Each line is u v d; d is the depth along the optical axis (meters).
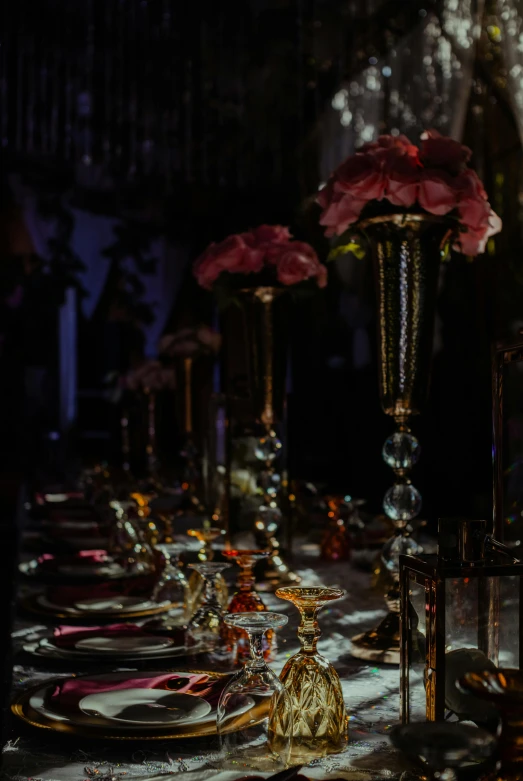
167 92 5.96
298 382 5.43
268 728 0.83
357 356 5.42
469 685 0.67
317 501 2.85
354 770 0.83
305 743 0.86
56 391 6.46
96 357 6.53
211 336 3.44
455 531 0.83
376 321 1.54
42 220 6.46
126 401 6.02
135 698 0.96
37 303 6.45
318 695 0.87
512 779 0.69
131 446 4.67
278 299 2.11
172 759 0.86
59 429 6.42
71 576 1.99
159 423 4.49
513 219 4.20
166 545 1.59
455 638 0.81
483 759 0.61
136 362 6.54
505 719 0.68
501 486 0.98
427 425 4.55
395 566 1.45
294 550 2.56
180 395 3.43
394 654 1.26
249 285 2.08
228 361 3.26
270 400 2.13
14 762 0.85
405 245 1.46
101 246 6.57
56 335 6.48
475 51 4.32
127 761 0.86
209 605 1.31
